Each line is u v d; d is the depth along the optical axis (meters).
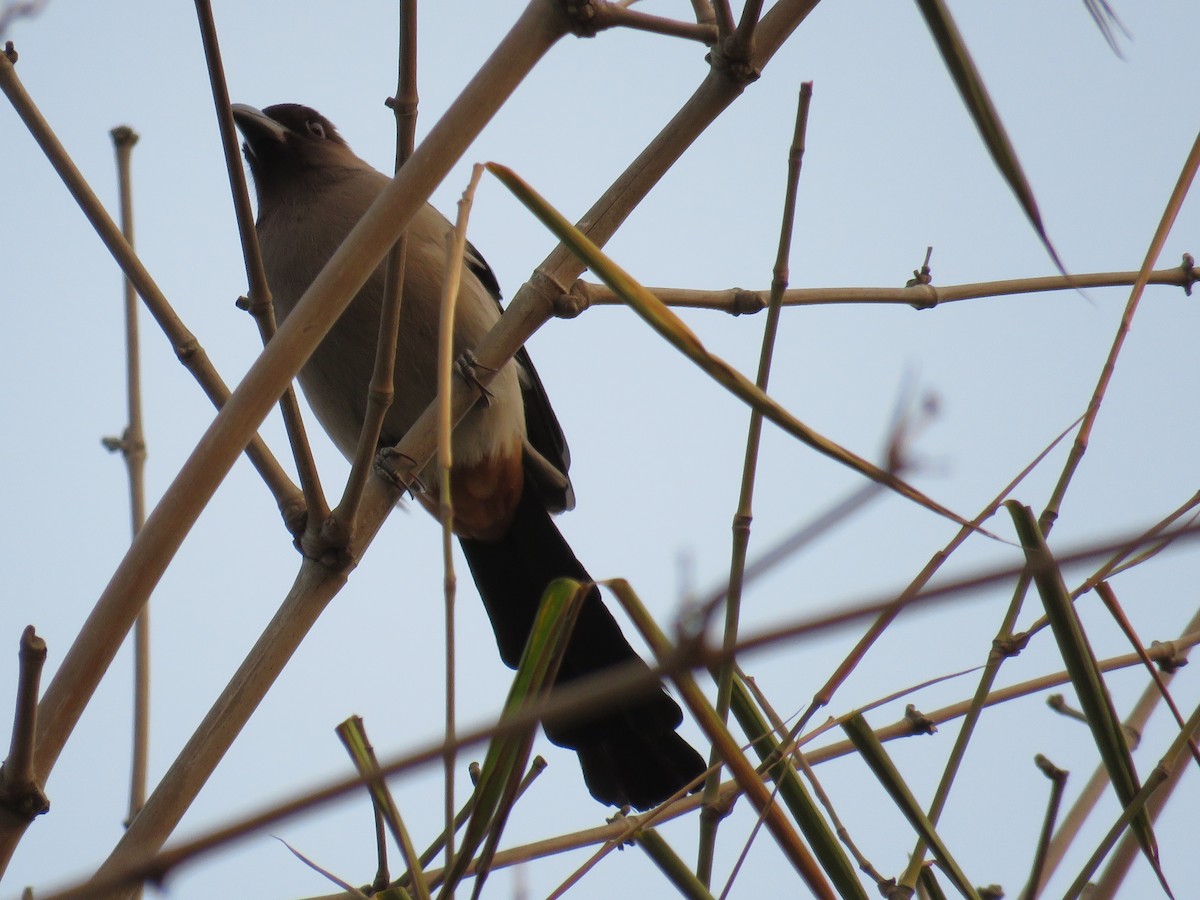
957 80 3.42
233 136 5.48
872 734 4.61
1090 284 6.32
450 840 3.09
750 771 3.71
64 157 5.72
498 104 4.21
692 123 5.37
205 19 5.36
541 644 3.44
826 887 3.71
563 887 4.23
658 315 3.25
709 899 4.29
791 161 5.54
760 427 5.09
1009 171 3.40
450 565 3.10
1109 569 4.72
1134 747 5.39
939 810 4.72
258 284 5.63
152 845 4.30
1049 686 5.27
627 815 5.56
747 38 5.13
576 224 5.43
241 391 4.02
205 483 3.98
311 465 5.14
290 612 5.09
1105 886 4.93
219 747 4.61
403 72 5.06
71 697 3.90
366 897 4.29
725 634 4.66
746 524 5.00
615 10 4.51
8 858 3.79
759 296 6.33
